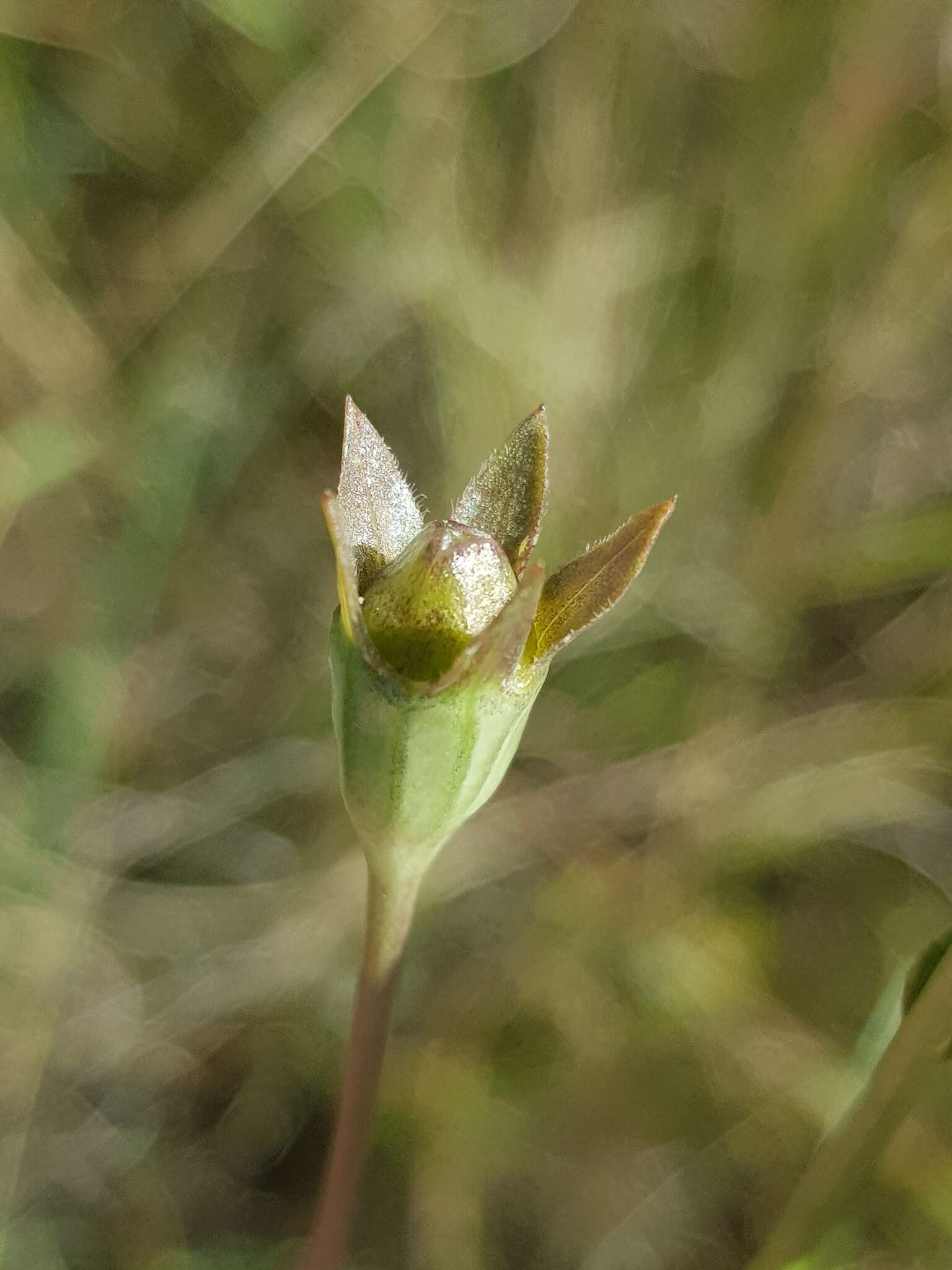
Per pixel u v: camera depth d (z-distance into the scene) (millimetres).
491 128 180
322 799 174
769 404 187
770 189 181
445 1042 160
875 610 189
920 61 174
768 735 184
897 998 101
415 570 93
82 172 172
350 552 92
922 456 190
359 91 169
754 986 165
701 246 183
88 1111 152
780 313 184
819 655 191
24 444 161
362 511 96
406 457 185
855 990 165
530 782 181
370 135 175
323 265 179
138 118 171
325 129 169
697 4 175
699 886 174
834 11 173
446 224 178
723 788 180
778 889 175
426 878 167
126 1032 158
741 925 171
